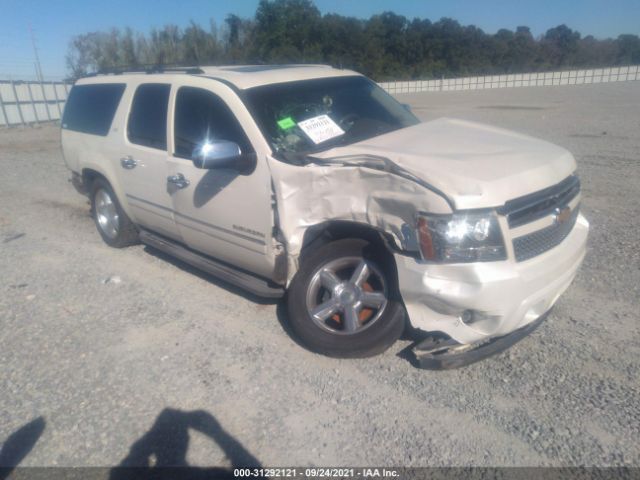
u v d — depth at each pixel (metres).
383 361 4.01
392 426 3.34
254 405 3.64
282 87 4.75
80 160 6.62
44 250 7.00
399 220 3.54
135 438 3.42
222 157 4.04
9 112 26.80
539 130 14.77
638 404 3.36
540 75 37.62
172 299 5.31
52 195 10.07
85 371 4.18
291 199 3.97
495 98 28.39
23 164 14.03
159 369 4.13
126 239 6.64
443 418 3.38
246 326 4.68
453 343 3.71
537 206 3.53
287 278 4.22
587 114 18.47
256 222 4.27
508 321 3.38
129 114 5.80
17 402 3.86
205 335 4.58
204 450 3.28
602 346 3.97
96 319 5.00
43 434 3.52
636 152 10.87
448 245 3.34
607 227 6.39
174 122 5.09
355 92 5.16
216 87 4.69
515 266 3.37
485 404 3.46
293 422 3.45
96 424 3.58
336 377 3.87
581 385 3.57
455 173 3.45
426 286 3.43
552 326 4.28
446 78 44.09
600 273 5.15
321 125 4.52
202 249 5.14
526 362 3.85
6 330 4.90
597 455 3.01
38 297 5.56
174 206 5.13
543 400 3.46
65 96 29.86
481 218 3.31
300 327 4.07
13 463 3.29
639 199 7.48
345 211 3.80
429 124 4.86
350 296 3.95
